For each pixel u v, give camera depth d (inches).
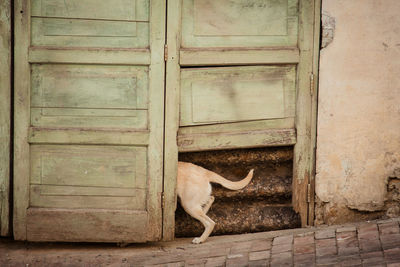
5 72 162.9
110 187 168.6
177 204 178.9
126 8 163.2
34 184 167.6
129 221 168.9
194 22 167.0
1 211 168.4
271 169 180.5
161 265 156.8
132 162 168.2
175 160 169.0
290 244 156.5
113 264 159.5
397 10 170.9
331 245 151.3
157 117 166.7
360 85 173.0
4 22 160.7
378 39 171.5
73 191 168.2
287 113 174.4
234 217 177.9
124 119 167.0
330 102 173.3
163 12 163.3
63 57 163.0
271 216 177.9
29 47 162.1
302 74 172.1
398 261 136.6
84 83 165.2
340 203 177.2
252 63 170.2
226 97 171.3
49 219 167.8
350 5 170.1
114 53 163.6
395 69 172.7
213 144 172.6
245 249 159.2
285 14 170.4
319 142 174.7
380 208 177.3
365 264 138.1
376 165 175.8
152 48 164.1
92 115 166.2
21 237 168.4
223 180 173.5
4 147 165.9
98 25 163.5
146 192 169.2
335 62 171.8
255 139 173.6
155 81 165.5
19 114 164.1
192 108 170.2
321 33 170.7
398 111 173.9
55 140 165.5
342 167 175.8
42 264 159.6
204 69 169.3
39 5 161.9
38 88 164.6
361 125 174.2
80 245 173.5
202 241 170.6
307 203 177.3
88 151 167.2
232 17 168.6
